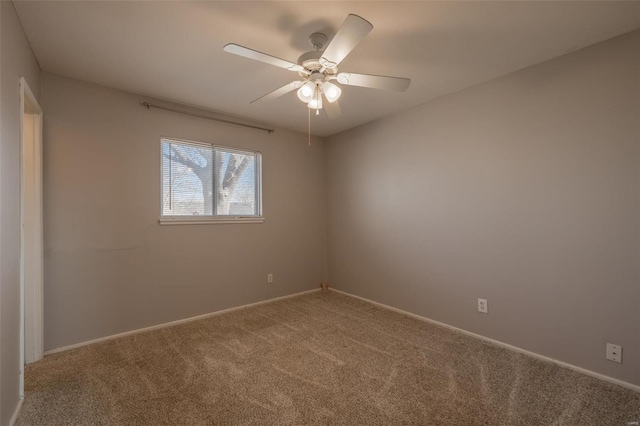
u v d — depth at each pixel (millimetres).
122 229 2797
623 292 1972
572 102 2186
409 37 2010
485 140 2682
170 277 3080
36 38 1987
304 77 1979
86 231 2611
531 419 1659
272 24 1871
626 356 1957
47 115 2445
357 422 1641
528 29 1925
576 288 2170
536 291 2373
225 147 3484
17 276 1695
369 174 3822
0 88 1441
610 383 1997
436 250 3088
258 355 2406
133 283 2855
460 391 1917
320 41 1980
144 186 2926
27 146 2324
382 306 3650
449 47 2133
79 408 1755
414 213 3297
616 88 1996
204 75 2529
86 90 2629
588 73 2111
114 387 1965
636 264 1925
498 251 2602
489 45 2105
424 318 3199
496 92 2605
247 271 3670
